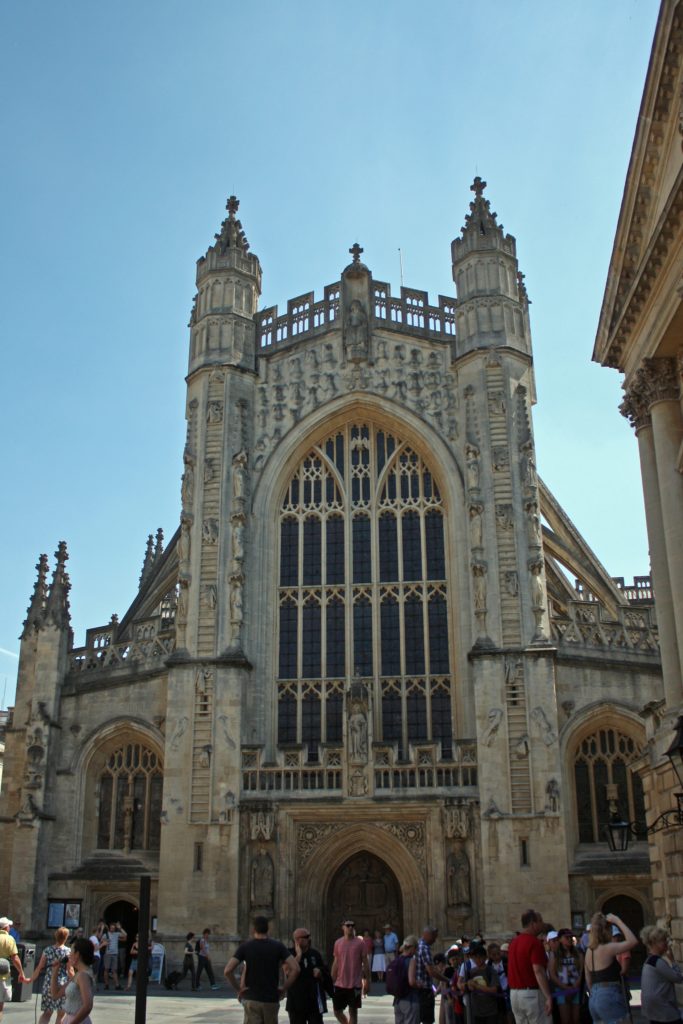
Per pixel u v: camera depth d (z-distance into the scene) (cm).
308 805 4250
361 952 2156
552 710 4247
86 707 4812
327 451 5034
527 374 4909
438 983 2386
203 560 4716
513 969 1653
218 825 4244
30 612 5153
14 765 4897
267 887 4166
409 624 4681
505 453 4688
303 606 4772
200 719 4422
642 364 2945
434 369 5000
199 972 3822
